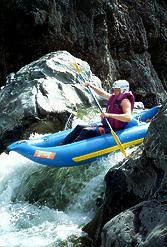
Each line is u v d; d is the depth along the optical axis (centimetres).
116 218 810
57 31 2869
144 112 1667
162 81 4181
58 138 1486
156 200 798
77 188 1278
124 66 3441
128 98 1378
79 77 2050
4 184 1488
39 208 1297
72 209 1243
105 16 3188
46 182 1364
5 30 2895
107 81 3100
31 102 1792
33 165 1463
